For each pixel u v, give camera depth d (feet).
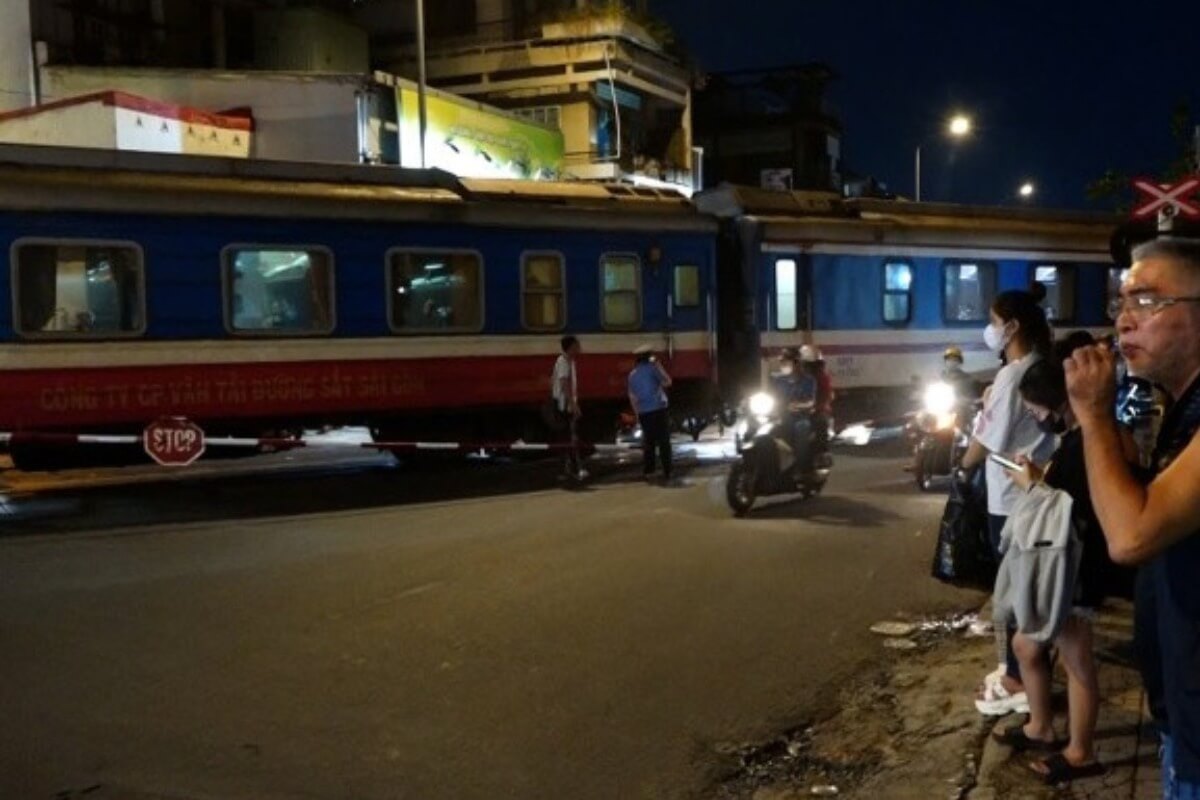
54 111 73.51
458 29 117.19
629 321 55.77
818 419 41.78
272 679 22.09
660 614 26.84
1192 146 54.70
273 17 104.68
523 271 52.31
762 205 61.82
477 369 51.01
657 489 45.57
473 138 96.07
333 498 43.42
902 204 69.00
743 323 60.23
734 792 17.60
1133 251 9.22
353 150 84.17
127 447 43.04
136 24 93.97
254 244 45.24
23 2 82.94
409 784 17.43
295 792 17.04
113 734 19.24
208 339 44.24
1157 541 8.07
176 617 26.22
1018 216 74.43
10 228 40.24
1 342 40.22
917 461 44.45
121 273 42.50
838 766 18.57
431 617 26.37
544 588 29.01
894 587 29.40
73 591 28.48
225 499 43.16
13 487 46.52
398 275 48.85
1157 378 8.97
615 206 55.62
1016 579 16.25
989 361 70.54
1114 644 23.03
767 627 25.93
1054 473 16.52
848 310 63.62
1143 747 17.69
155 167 44.14
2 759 18.12
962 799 16.53
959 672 22.67
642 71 115.34
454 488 46.06
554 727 19.90
